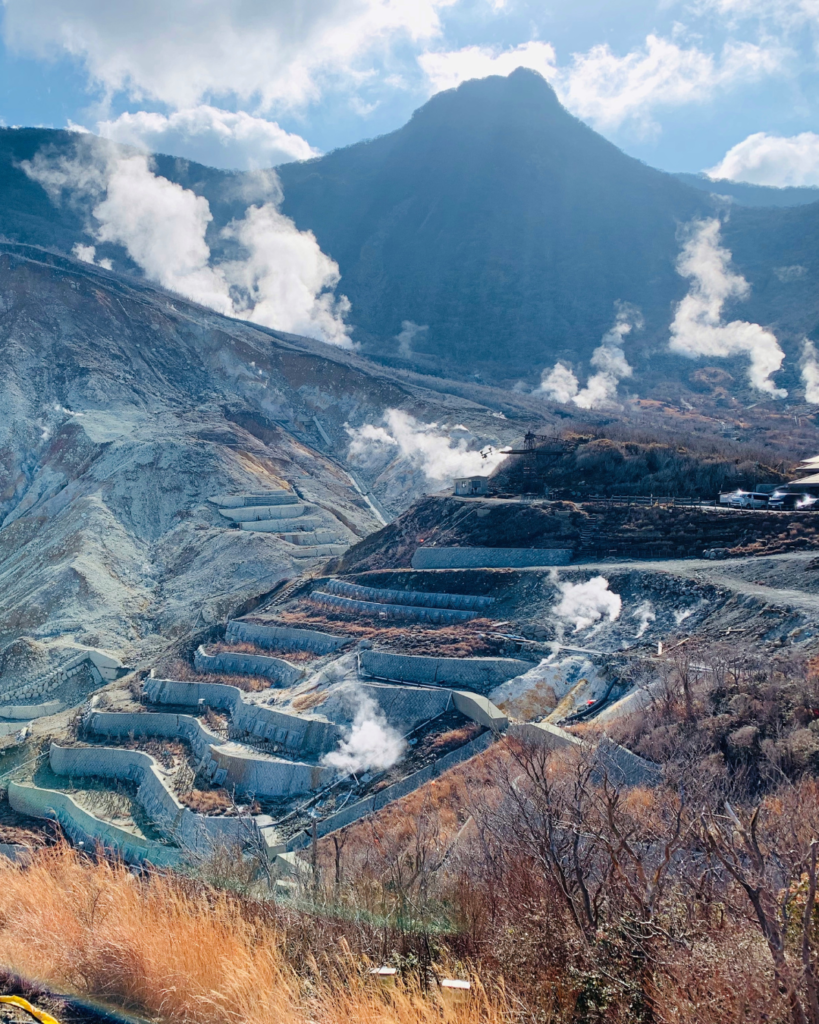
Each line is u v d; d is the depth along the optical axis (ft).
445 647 192.44
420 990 29.84
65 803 195.83
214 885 43.88
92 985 32.19
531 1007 28.27
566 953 30.25
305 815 150.92
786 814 38.17
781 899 28.40
